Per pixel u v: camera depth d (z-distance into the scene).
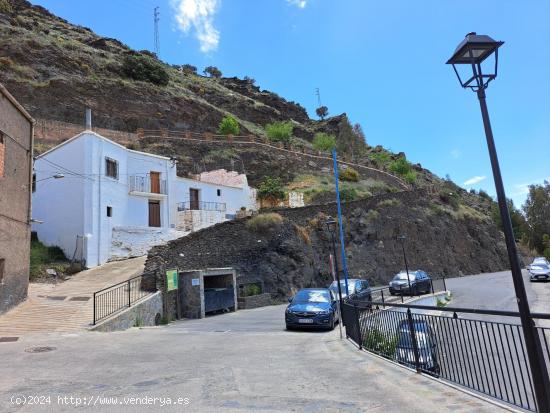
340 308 12.01
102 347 10.27
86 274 22.70
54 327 13.31
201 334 13.15
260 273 27.17
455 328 5.72
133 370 7.46
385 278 37.78
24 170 16.41
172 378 6.77
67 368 7.68
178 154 46.69
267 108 80.75
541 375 3.97
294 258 29.08
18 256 15.59
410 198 48.50
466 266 50.72
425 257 44.41
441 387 5.61
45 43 51.16
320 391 5.76
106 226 26.64
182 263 23.14
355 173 56.28
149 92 55.16
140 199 30.11
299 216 33.22
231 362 8.16
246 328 15.41
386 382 6.08
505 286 33.75
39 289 19.06
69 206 26.09
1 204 14.12
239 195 39.53
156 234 29.25
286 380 6.50
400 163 72.75
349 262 34.91
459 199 64.56
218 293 21.92
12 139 15.23
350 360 8.00
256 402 5.31
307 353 9.12
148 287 19.80
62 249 25.80
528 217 81.19
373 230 38.97
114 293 18.59
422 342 6.45
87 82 49.75
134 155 30.42
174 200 32.78
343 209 37.91
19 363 8.20
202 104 60.22
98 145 26.81
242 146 52.50
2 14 54.22
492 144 4.62
